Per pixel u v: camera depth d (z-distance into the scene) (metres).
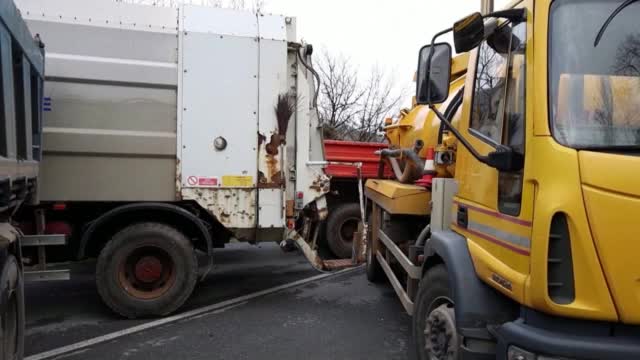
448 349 3.05
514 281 2.45
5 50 3.03
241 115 5.24
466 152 3.37
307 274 7.27
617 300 2.15
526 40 2.57
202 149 5.15
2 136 3.02
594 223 2.17
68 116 4.89
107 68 4.94
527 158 2.43
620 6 2.49
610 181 2.18
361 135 19.09
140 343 4.52
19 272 3.45
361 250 6.09
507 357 2.45
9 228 3.38
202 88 5.14
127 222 5.17
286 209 5.45
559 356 2.21
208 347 4.45
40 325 4.97
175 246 5.01
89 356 4.24
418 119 5.59
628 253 2.14
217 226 5.48
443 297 3.24
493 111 2.99
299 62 5.55
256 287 6.50
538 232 2.26
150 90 5.05
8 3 3.03
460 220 3.36
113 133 4.98
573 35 2.47
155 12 5.09
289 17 5.49
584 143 2.30
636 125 2.33
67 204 5.06
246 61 5.25
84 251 4.91
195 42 5.12
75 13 4.91
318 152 5.75
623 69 2.43
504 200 2.68
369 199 6.86
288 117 5.33
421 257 4.09
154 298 5.04
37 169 4.28
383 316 5.37
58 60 4.84
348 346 4.51
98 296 5.99
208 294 6.14
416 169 5.20
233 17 5.30
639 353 2.15
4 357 3.10
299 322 5.14
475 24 2.83
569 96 2.40
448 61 3.05
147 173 5.08
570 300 2.21
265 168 5.31
